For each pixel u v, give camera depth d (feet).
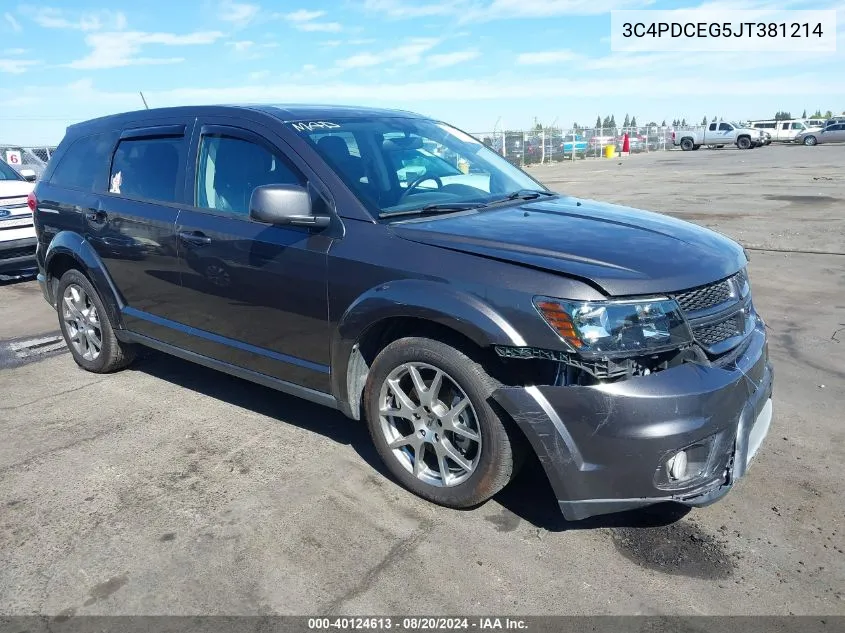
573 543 9.95
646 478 9.03
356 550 9.87
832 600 8.70
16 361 18.70
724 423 9.28
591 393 8.98
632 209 13.19
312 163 12.01
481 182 13.71
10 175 31.07
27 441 13.64
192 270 13.58
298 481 11.81
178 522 10.66
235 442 13.35
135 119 15.87
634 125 185.06
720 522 10.36
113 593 9.09
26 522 10.75
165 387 16.40
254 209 11.20
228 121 13.57
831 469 11.81
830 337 18.57
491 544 9.96
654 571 9.31
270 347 12.69
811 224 35.94
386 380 11.02
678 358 9.32
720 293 10.01
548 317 9.11
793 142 164.04
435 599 8.86
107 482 11.94
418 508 10.91
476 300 9.61
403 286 10.30
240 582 9.25
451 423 10.43
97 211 15.75
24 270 29.94
